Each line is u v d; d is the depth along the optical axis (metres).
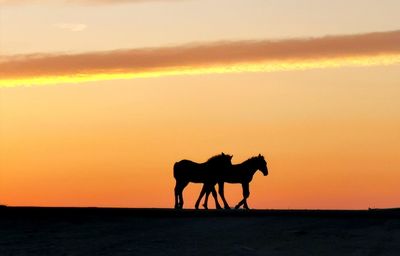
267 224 34.09
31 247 31.52
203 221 35.47
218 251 29.89
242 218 35.72
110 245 31.42
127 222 35.97
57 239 32.81
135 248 30.78
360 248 29.58
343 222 33.88
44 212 38.75
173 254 29.66
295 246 30.23
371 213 35.44
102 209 39.22
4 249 31.30
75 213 38.38
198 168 45.28
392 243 30.09
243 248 30.20
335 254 28.89
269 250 29.80
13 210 39.31
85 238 32.88
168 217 36.91
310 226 33.38
